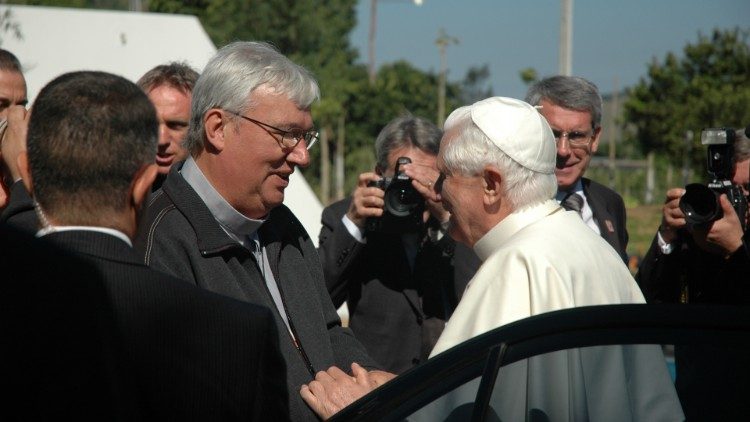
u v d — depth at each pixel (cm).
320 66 4016
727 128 357
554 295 254
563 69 1142
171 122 352
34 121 195
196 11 3547
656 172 4144
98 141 192
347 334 320
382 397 214
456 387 206
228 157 281
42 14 884
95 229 192
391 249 395
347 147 4184
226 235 279
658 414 192
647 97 2858
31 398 166
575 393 199
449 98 4956
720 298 357
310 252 317
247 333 200
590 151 418
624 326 200
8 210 258
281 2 3869
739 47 2723
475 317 261
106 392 174
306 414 270
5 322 168
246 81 279
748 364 188
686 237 372
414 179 379
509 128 277
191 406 189
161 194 284
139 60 902
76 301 176
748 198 388
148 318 188
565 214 281
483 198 280
